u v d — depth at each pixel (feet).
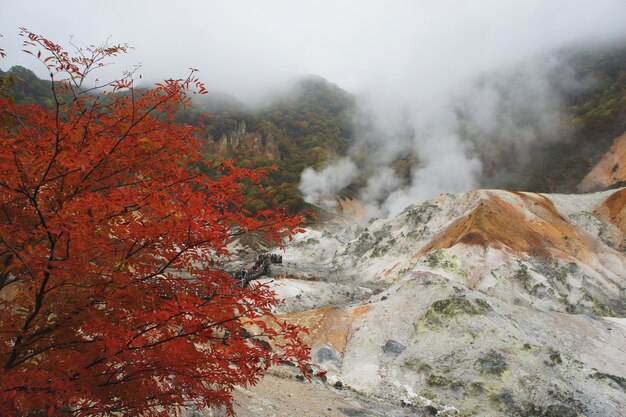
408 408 45.80
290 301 86.12
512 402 46.26
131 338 13.15
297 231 15.65
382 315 67.51
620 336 64.90
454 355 54.29
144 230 13.67
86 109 14.29
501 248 107.14
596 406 45.42
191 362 14.39
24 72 205.98
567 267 103.04
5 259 14.87
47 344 14.61
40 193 13.94
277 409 35.19
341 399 43.47
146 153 15.12
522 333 59.21
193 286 16.02
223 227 14.73
